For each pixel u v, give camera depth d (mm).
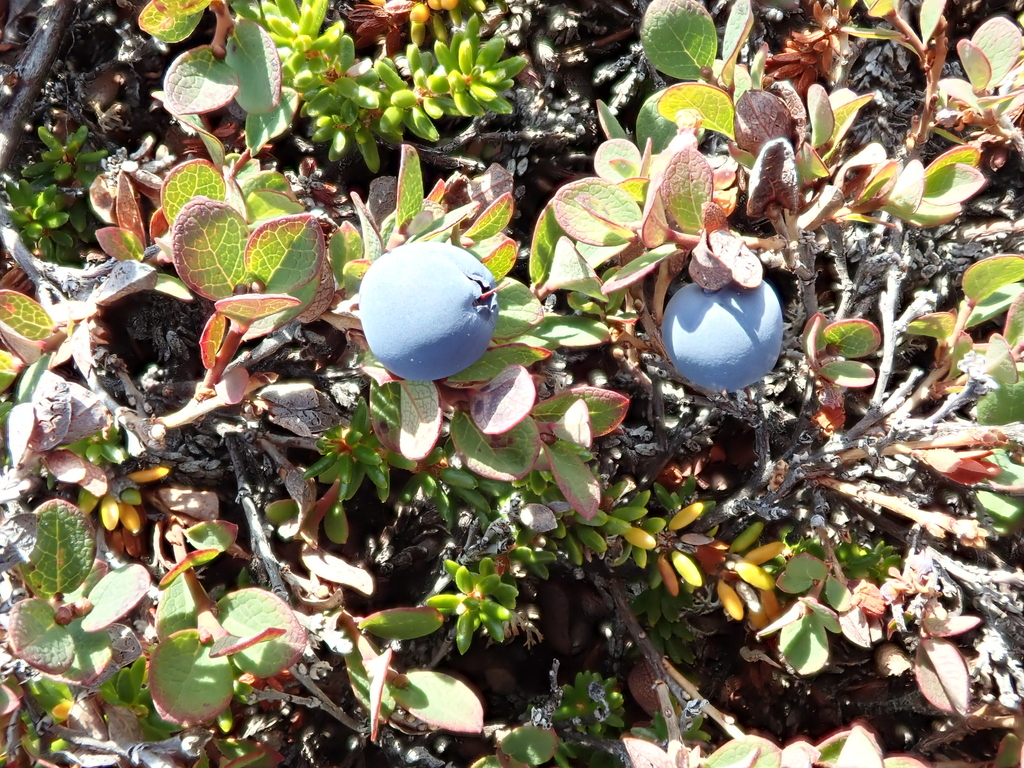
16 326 88
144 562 99
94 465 88
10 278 102
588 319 92
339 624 93
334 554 109
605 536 104
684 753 89
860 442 92
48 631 77
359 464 98
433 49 109
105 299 91
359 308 79
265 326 80
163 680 79
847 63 106
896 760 93
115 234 92
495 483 99
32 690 84
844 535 107
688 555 103
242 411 99
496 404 79
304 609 96
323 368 107
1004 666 97
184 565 83
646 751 88
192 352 108
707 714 102
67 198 105
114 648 83
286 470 97
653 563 105
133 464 100
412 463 98
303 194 109
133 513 95
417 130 105
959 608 96
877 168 85
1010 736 100
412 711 89
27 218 102
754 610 101
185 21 84
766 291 81
